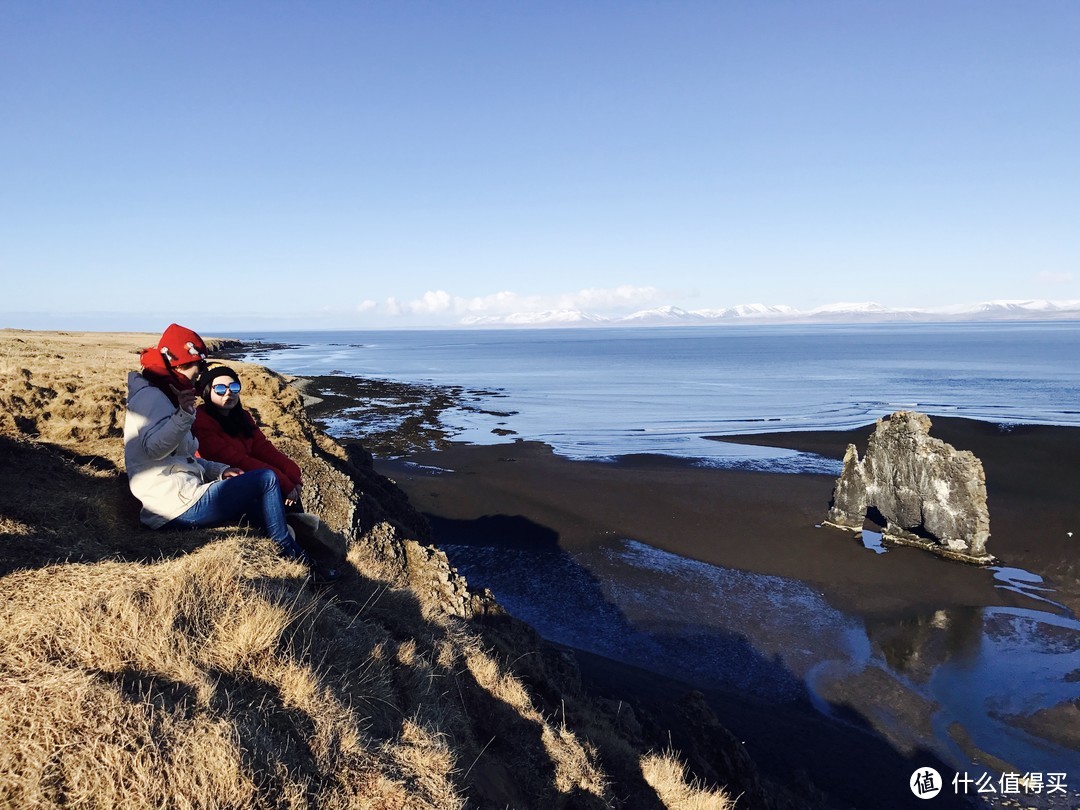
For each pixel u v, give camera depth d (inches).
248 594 170.9
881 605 876.0
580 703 366.3
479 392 3351.4
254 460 240.4
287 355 6860.2
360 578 257.3
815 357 6801.2
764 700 658.2
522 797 206.4
